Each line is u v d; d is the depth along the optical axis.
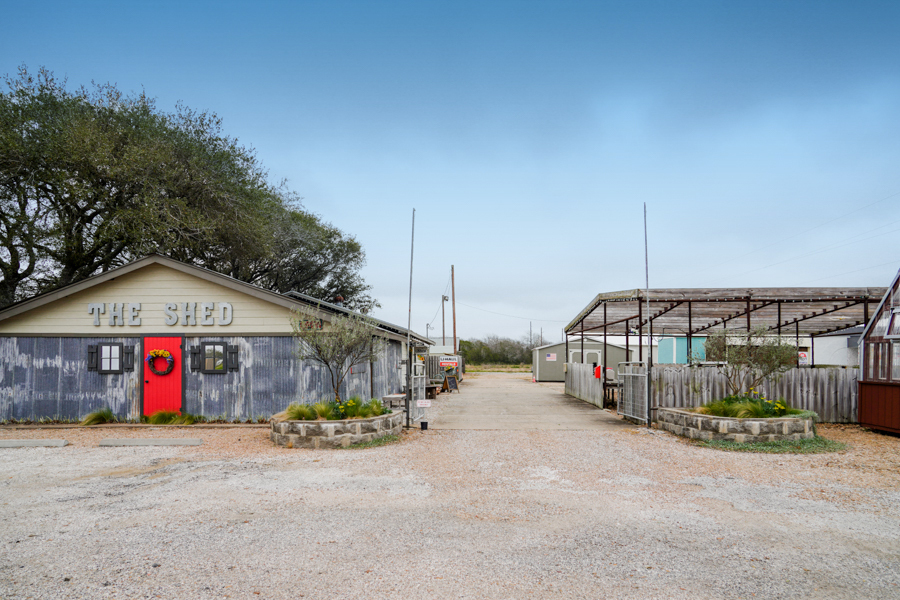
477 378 37.72
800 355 22.38
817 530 5.04
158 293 12.74
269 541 4.77
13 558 4.41
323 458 8.51
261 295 12.48
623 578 3.99
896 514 5.50
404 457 8.55
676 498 6.12
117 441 9.88
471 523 5.27
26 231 16.95
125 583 3.93
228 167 22.52
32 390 12.66
